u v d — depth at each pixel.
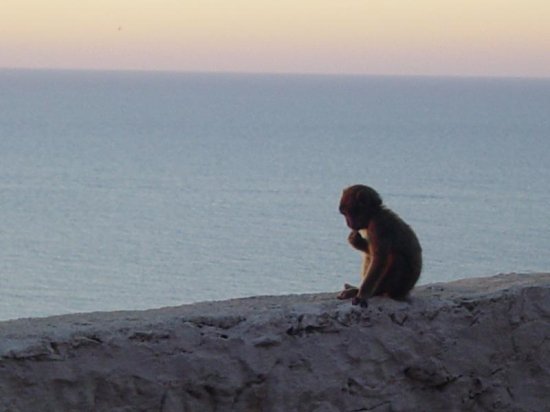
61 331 11.32
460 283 14.30
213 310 12.53
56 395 11.19
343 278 95.12
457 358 13.27
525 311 13.70
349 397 12.68
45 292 89.69
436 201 150.75
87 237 119.81
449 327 13.23
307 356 12.44
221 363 12.00
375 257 13.05
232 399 12.08
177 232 122.69
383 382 12.88
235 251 108.94
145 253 109.31
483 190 164.88
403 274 13.09
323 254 106.25
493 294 13.55
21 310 82.75
